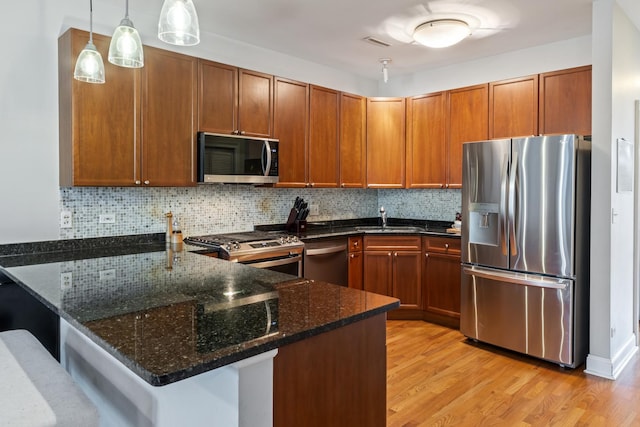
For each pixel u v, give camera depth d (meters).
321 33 3.59
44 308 2.42
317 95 4.12
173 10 1.59
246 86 3.56
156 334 1.21
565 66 3.74
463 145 3.53
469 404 2.56
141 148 2.95
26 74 2.73
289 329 1.25
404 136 4.54
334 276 4.00
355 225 4.98
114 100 2.83
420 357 3.28
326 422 1.44
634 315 3.46
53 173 2.86
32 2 2.73
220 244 3.17
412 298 4.21
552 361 3.09
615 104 2.95
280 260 3.44
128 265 2.35
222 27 3.46
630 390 2.73
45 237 2.85
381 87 5.12
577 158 2.96
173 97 3.11
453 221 4.61
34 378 1.33
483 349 3.44
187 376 0.98
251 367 1.15
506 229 3.26
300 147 3.98
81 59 2.05
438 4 3.01
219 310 1.45
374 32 3.55
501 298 3.32
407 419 2.40
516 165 3.19
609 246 2.92
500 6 3.03
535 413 2.45
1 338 1.68
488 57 4.22
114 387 1.64
